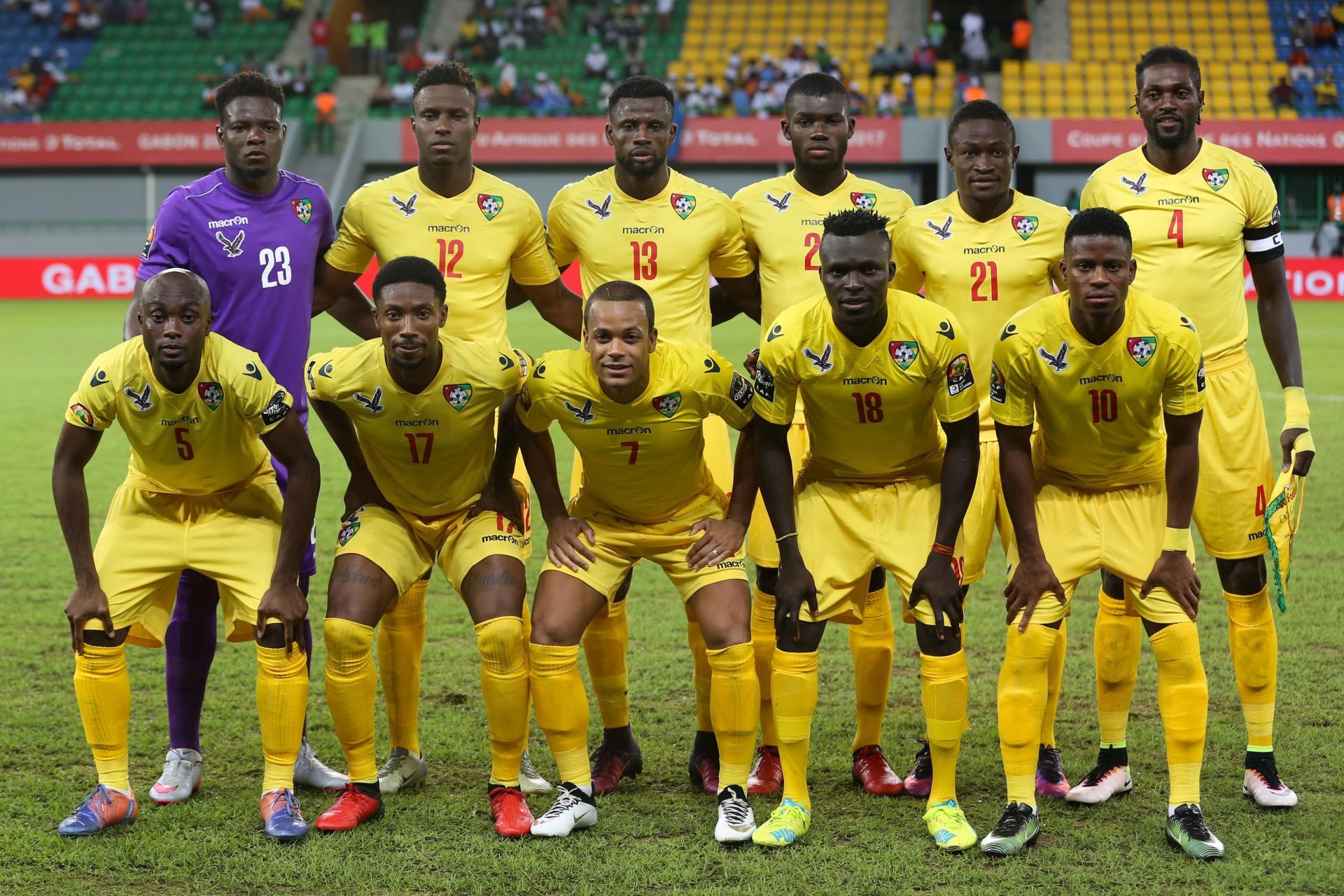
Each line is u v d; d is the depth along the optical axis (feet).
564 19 165.07
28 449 55.83
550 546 21.88
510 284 27.04
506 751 20.98
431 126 24.30
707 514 22.57
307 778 22.93
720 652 20.75
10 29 165.17
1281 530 21.97
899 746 24.49
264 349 24.13
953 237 23.81
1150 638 20.70
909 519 21.56
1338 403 65.26
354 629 20.63
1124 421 20.42
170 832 20.52
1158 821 20.86
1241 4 161.07
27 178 147.13
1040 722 20.36
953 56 157.48
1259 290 23.94
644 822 21.15
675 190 25.52
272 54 162.20
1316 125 134.51
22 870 19.04
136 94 154.51
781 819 20.33
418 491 22.16
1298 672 27.35
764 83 150.00
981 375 23.85
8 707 25.95
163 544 21.43
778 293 25.58
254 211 24.11
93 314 117.29
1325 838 19.89
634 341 20.36
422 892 18.47
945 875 18.84
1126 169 24.14
